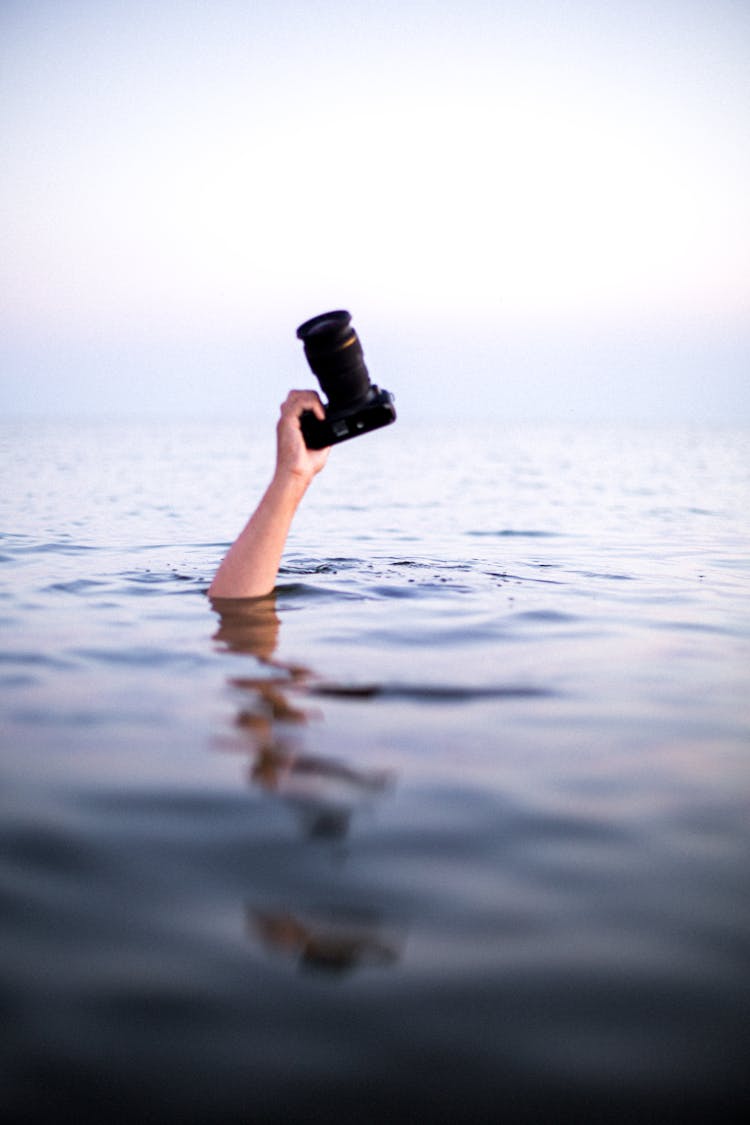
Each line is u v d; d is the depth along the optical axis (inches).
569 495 497.7
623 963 54.1
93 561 209.8
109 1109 43.0
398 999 50.8
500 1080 45.1
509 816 72.2
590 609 154.8
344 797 75.1
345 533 297.1
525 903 60.2
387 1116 42.9
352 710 96.9
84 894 61.0
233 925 57.4
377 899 60.4
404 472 739.4
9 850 66.7
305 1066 45.8
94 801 74.4
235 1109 43.2
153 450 1125.7
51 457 886.4
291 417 123.2
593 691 106.1
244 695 101.3
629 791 77.5
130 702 98.9
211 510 374.9
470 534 300.4
